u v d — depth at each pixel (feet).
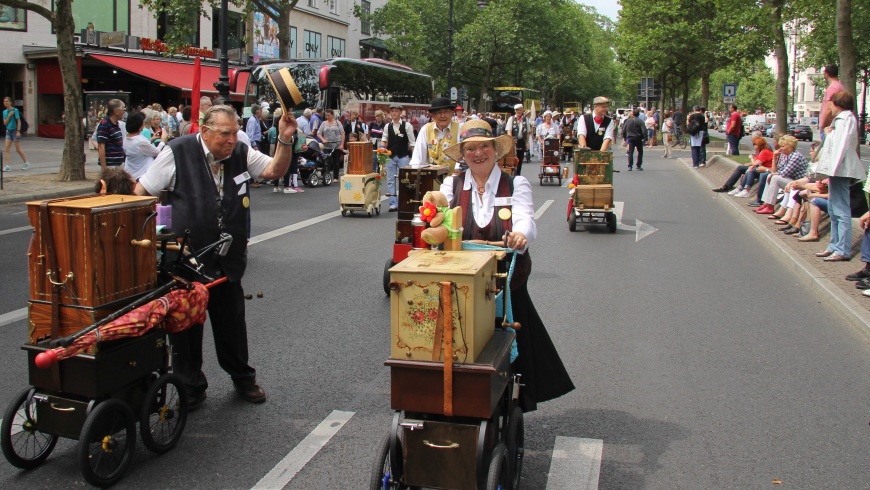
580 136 39.45
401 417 10.80
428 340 10.37
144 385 13.58
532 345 13.16
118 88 114.42
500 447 10.79
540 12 171.42
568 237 38.06
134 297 13.06
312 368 18.57
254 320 22.68
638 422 15.52
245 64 124.98
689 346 20.49
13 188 52.19
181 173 14.98
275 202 51.42
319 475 13.17
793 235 36.81
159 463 13.62
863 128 138.62
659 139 153.69
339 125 63.82
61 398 12.66
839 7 41.68
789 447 14.33
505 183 13.01
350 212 46.60
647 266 30.89
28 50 108.27
